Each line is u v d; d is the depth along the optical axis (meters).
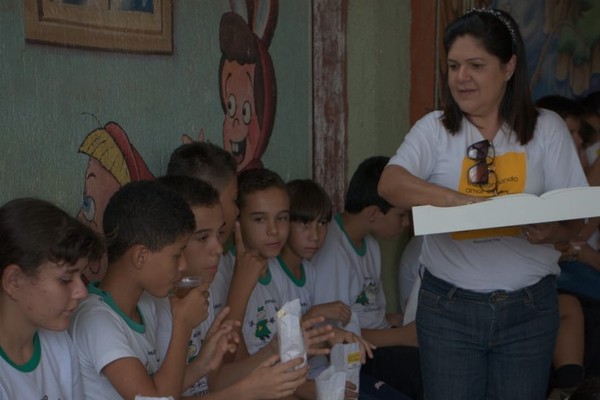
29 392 2.30
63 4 2.83
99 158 2.99
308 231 3.67
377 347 4.00
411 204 2.74
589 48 7.01
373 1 4.48
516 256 2.96
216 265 2.96
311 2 4.14
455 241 2.98
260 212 3.37
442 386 3.08
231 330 2.77
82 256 2.23
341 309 3.66
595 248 5.58
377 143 4.61
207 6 3.46
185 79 3.38
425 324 3.09
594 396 2.30
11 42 2.66
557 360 4.28
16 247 2.16
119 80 3.06
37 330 2.40
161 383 2.50
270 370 2.66
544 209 2.61
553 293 3.09
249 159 3.80
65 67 2.85
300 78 4.11
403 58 4.75
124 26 3.07
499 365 3.07
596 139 5.41
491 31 2.77
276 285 3.63
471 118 2.93
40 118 2.77
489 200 2.60
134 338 2.61
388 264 4.75
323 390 2.88
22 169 2.71
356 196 4.08
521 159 2.94
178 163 3.15
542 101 5.12
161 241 2.54
